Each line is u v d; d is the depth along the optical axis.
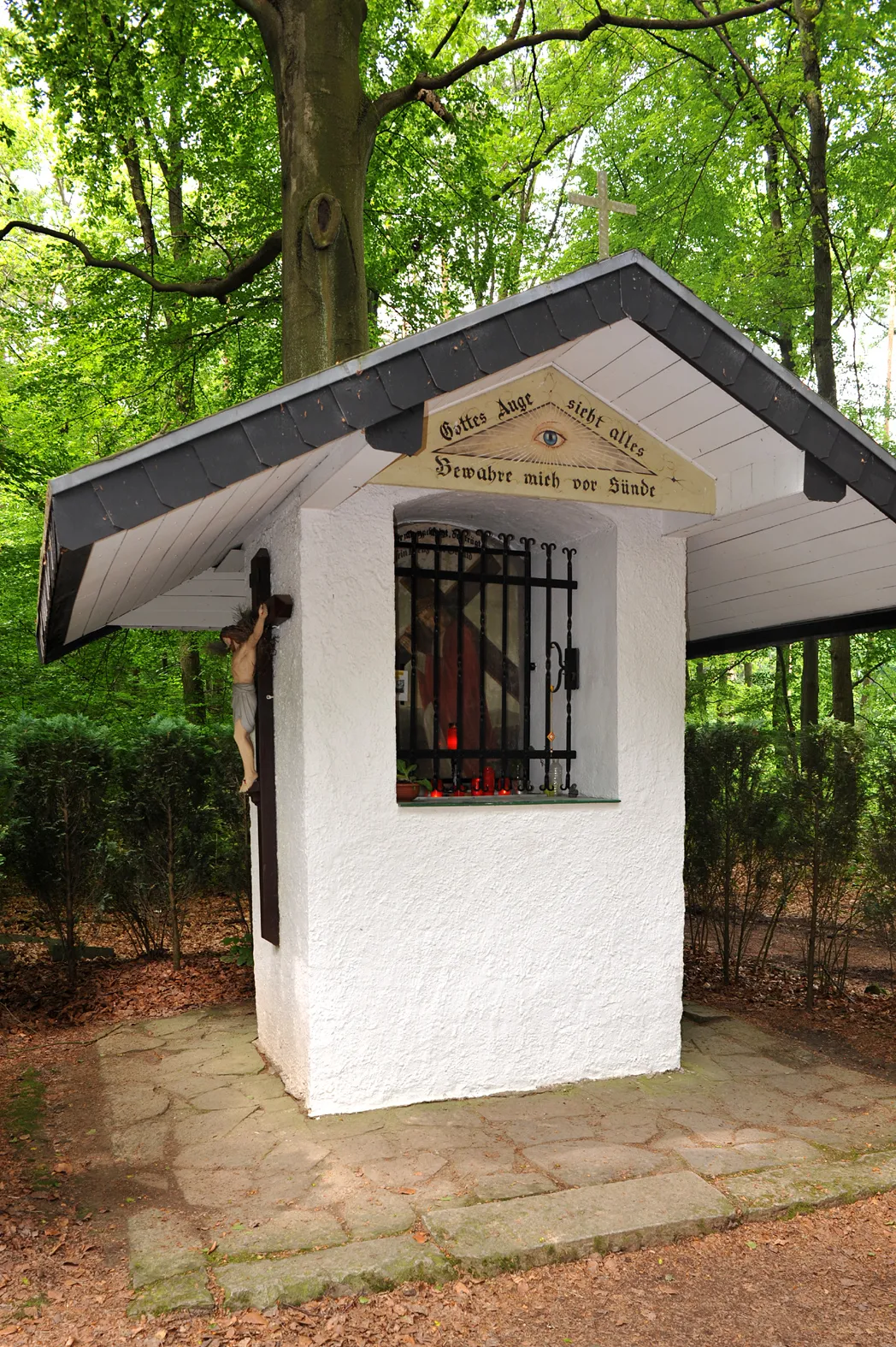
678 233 13.22
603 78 12.81
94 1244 3.42
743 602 6.86
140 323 10.88
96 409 12.36
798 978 7.57
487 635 6.22
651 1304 3.18
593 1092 4.98
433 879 4.82
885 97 12.22
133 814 7.62
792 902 7.84
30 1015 6.50
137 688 12.84
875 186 12.78
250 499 4.21
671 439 4.98
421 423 3.85
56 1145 4.30
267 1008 5.52
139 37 8.70
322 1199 3.72
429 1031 4.81
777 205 13.67
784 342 14.35
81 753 7.32
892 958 7.59
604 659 5.44
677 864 5.42
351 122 7.18
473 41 11.74
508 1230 3.44
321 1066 4.60
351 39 7.26
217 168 10.73
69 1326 2.93
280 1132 4.40
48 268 11.19
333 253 7.01
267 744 5.14
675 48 9.76
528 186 14.44
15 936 7.81
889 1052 5.78
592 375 4.73
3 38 8.83
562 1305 3.16
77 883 7.20
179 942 7.80
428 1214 3.56
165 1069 5.30
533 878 5.04
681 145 13.24
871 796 6.90
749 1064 5.48
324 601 4.64
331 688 4.64
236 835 7.93
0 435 11.23
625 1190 3.77
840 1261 3.45
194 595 6.88
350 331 7.04
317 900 4.59
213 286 9.25
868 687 18.20
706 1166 4.04
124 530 3.27
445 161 10.32
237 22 9.19
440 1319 3.06
